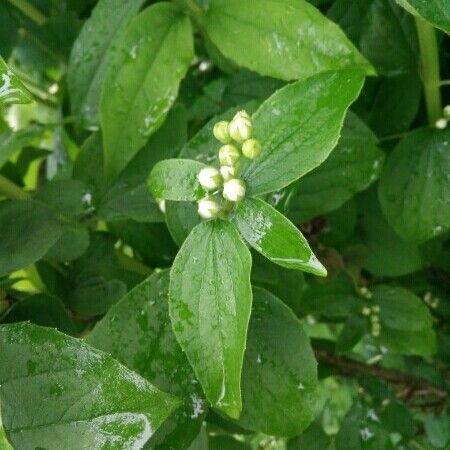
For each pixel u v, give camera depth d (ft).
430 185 0.74
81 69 0.78
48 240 0.65
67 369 0.49
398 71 0.76
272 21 0.64
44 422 0.49
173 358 0.58
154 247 0.77
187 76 0.94
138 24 0.69
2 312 0.67
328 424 1.24
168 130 0.74
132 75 0.69
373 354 1.08
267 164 0.52
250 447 0.75
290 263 0.48
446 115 0.74
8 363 0.50
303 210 0.72
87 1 1.01
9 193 0.75
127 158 0.70
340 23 0.79
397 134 0.80
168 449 0.57
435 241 0.90
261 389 0.61
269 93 0.79
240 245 0.50
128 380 0.48
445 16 0.53
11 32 0.96
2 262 0.64
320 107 0.52
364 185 0.71
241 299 0.49
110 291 0.71
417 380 0.97
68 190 0.73
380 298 0.86
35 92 1.17
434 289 1.02
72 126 0.98
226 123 0.53
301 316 0.85
